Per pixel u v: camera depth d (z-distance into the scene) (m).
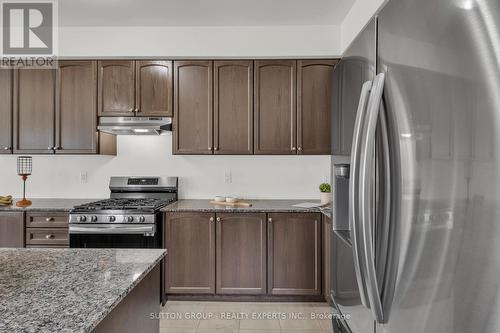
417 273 0.74
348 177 1.32
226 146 3.13
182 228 2.88
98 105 3.13
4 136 3.15
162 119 3.13
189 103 3.14
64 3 2.63
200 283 2.89
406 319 0.79
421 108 0.74
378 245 0.93
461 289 0.61
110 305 0.89
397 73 0.86
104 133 3.28
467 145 0.59
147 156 3.51
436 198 0.68
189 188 3.52
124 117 3.14
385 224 0.89
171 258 2.88
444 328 0.65
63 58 3.13
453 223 0.63
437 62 0.68
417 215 0.75
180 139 3.14
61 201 3.30
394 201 0.85
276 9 2.74
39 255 1.37
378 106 0.91
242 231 2.88
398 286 0.82
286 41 3.05
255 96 3.12
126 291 1.00
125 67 3.14
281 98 3.12
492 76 0.54
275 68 3.12
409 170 0.78
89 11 2.78
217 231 2.88
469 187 0.59
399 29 0.86
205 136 3.13
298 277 2.88
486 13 0.55
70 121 3.15
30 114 3.15
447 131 0.65
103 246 2.74
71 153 3.15
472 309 0.58
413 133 0.77
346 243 1.30
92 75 3.14
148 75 3.13
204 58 3.12
